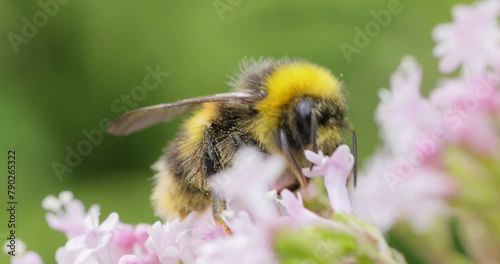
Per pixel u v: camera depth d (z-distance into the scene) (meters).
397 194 0.09
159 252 0.08
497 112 0.09
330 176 0.08
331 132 0.09
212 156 0.09
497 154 0.09
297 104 0.09
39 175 0.19
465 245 0.09
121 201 0.19
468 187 0.09
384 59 0.17
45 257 0.16
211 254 0.08
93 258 0.08
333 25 0.20
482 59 0.09
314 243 0.08
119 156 0.19
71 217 0.09
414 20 0.17
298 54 0.20
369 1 0.19
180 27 0.21
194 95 0.21
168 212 0.09
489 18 0.09
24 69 0.21
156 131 0.19
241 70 0.09
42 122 0.20
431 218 0.09
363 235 0.08
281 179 0.09
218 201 0.09
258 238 0.08
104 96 0.21
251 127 0.09
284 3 0.20
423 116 0.09
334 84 0.09
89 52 0.21
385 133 0.10
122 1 0.21
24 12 0.21
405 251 0.10
